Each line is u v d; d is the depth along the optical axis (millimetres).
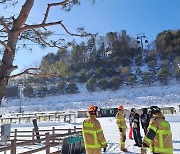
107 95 74938
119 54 100000
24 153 8242
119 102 67188
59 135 10461
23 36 5926
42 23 4789
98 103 68562
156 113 4812
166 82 75562
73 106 69125
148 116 11492
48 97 77188
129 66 90375
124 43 103625
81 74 88438
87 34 6180
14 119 38438
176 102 60656
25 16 4617
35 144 16000
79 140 9562
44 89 77125
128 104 64938
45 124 29406
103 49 98625
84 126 6207
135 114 12172
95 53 96500
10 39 4496
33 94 76938
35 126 17125
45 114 39875
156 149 4625
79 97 76188
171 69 83812
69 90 79125
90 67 93812
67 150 9016
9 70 4383
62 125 28297
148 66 91312
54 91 78812
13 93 41844
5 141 12609
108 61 95812
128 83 79875
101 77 87938
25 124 30672
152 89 73750
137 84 79438
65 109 67750
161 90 71938
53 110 67562
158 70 84938
